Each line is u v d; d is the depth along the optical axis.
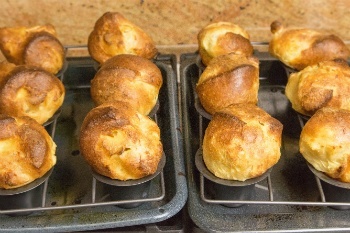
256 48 0.76
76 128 0.62
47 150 0.48
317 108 0.55
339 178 0.47
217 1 0.71
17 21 0.72
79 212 0.49
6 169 0.46
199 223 0.46
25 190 0.47
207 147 0.48
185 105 0.60
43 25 0.67
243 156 0.46
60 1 0.70
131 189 0.48
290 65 0.64
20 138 0.47
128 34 0.62
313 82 0.56
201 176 0.49
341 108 0.53
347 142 0.47
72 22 0.72
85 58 0.69
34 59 0.61
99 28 0.63
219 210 0.49
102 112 0.48
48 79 0.56
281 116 0.63
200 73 0.66
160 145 0.49
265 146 0.47
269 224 0.46
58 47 0.63
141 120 0.50
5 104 0.54
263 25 0.74
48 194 0.52
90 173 0.55
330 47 0.61
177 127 0.56
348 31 0.74
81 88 0.68
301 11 0.72
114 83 0.54
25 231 0.46
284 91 0.67
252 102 0.55
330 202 0.47
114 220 0.46
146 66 0.57
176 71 0.68
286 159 0.57
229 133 0.47
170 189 0.50
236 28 0.64
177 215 0.49
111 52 0.62
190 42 0.76
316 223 0.47
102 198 0.51
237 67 0.54
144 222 0.46
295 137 0.60
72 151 0.58
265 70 0.68
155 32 0.74
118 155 0.46
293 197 0.52
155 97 0.57
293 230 0.46
